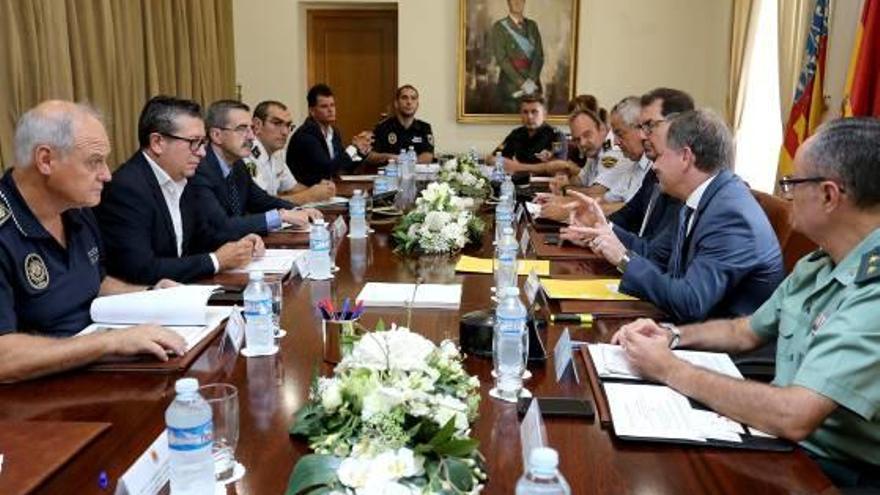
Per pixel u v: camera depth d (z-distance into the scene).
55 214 1.81
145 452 1.05
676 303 1.83
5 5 3.52
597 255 2.55
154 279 2.25
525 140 5.95
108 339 1.50
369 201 3.75
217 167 3.22
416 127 6.22
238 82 6.71
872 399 1.19
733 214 1.90
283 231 3.02
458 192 3.79
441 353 1.21
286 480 1.06
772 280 1.89
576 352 1.59
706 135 1.98
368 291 2.06
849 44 3.97
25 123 1.72
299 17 6.67
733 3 6.08
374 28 6.90
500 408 1.31
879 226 1.34
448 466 0.94
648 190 3.17
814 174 1.35
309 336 1.70
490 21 6.51
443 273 2.33
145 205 2.35
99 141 1.77
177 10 5.24
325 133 5.45
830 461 1.34
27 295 1.72
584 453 1.16
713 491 1.05
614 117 3.39
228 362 1.53
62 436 1.18
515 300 1.47
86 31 4.20
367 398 1.02
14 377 1.42
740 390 1.25
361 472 0.89
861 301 1.24
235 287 2.09
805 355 1.31
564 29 6.49
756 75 5.68
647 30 6.44
